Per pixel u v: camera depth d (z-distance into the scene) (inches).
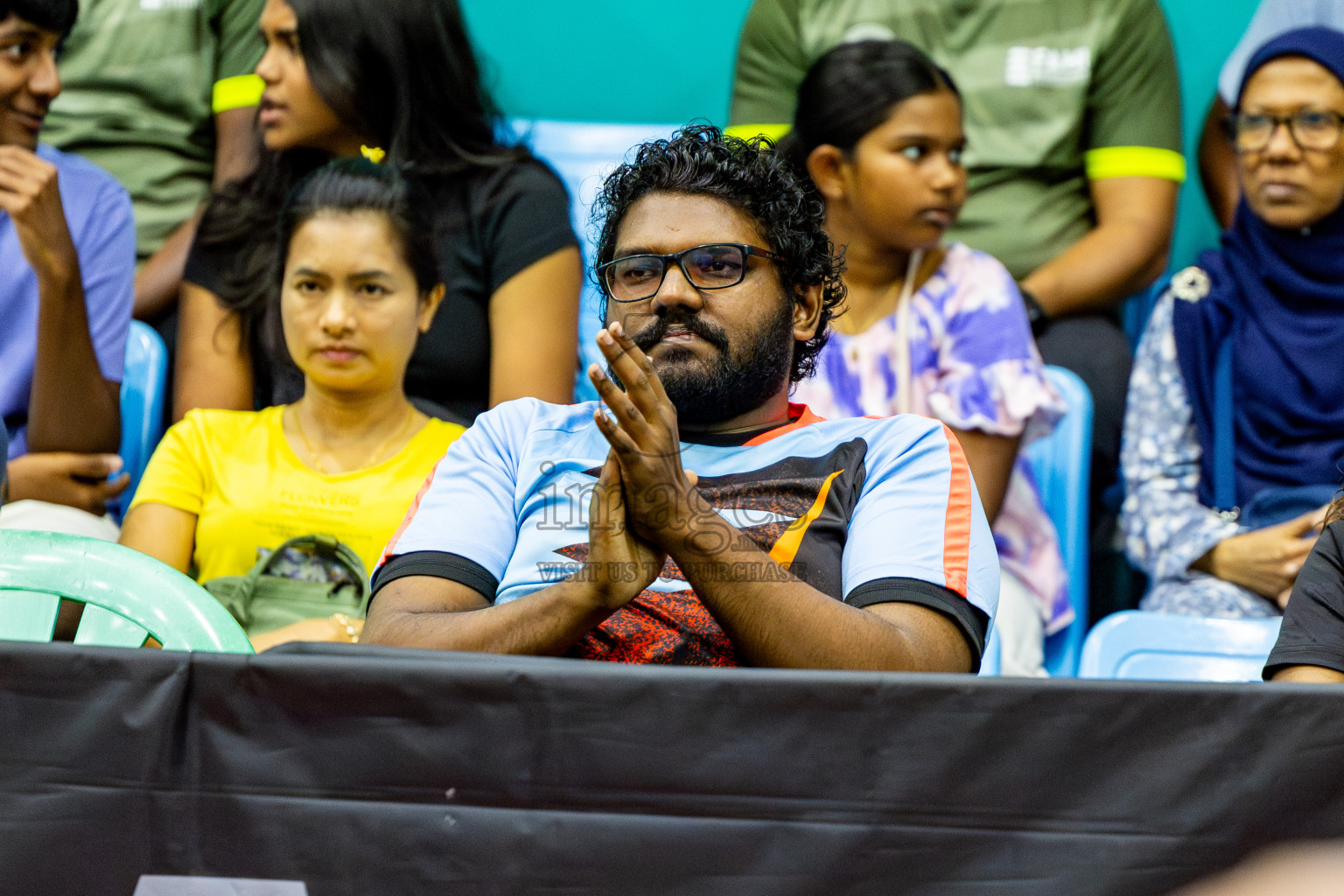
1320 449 378.6
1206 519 368.8
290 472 313.0
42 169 346.9
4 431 223.3
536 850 134.0
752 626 181.6
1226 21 464.4
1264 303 392.8
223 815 135.9
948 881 132.2
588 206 429.1
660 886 133.2
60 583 207.8
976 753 133.8
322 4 367.9
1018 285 410.3
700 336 213.2
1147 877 131.3
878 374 366.6
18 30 374.6
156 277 420.5
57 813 136.5
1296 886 130.2
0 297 367.2
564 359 363.6
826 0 443.2
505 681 136.1
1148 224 427.5
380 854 134.6
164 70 437.4
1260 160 393.1
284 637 279.3
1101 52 430.9
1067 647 360.2
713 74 479.2
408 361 358.0
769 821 133.8
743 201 218.5
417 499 224.4
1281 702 132.9
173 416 375.9
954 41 438.6
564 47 480.4
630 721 135.1
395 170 333.1
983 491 352.5
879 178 366.9
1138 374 398.9
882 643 183.9
